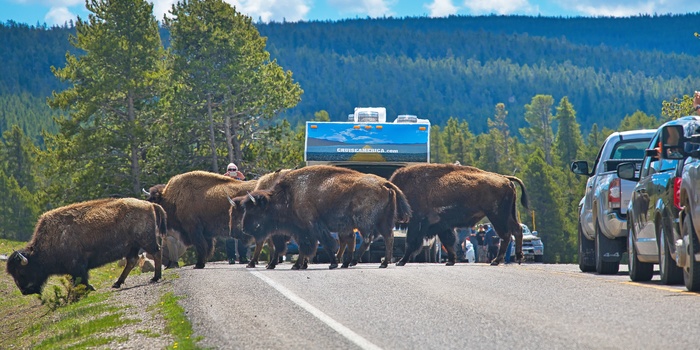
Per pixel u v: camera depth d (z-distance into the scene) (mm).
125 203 52656
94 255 52062
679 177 33906
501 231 59312
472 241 92812
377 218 54688
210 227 64188
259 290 37438
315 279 42281
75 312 42938
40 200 150375
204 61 146375
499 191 58969
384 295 33406
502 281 38125
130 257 53188
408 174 59656
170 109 148250
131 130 143750
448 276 41750
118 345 28625
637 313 25812
